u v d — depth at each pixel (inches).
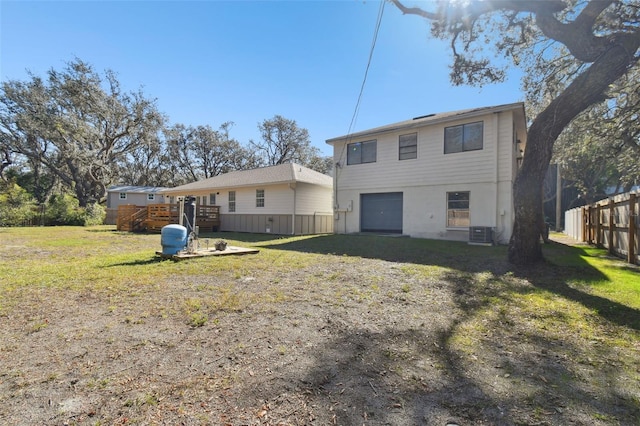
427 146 494.6
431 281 210.5
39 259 308.5
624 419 74.8
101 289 189.3
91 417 75.2
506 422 73.9
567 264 265.4
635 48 212.1
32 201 909.8
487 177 438.3
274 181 626.5
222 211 770.8
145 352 109.6
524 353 109.8
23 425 72.2
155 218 700.0
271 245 418.3
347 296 177.3
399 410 78.3
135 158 1549.0
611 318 142.3
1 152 1095.0
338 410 78.3
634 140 520.4
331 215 735.1
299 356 107.0
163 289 190.1
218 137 1566.2
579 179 916.6
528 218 259.1
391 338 121.9
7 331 127.8
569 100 235.8
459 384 90.2
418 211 502.6
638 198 274.7
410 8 286.5
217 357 106.0
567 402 81.7
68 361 103.0
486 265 263.4
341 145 597.6
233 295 177.6
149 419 74.5
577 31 232.4
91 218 943.0
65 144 1008.2
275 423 73.4
